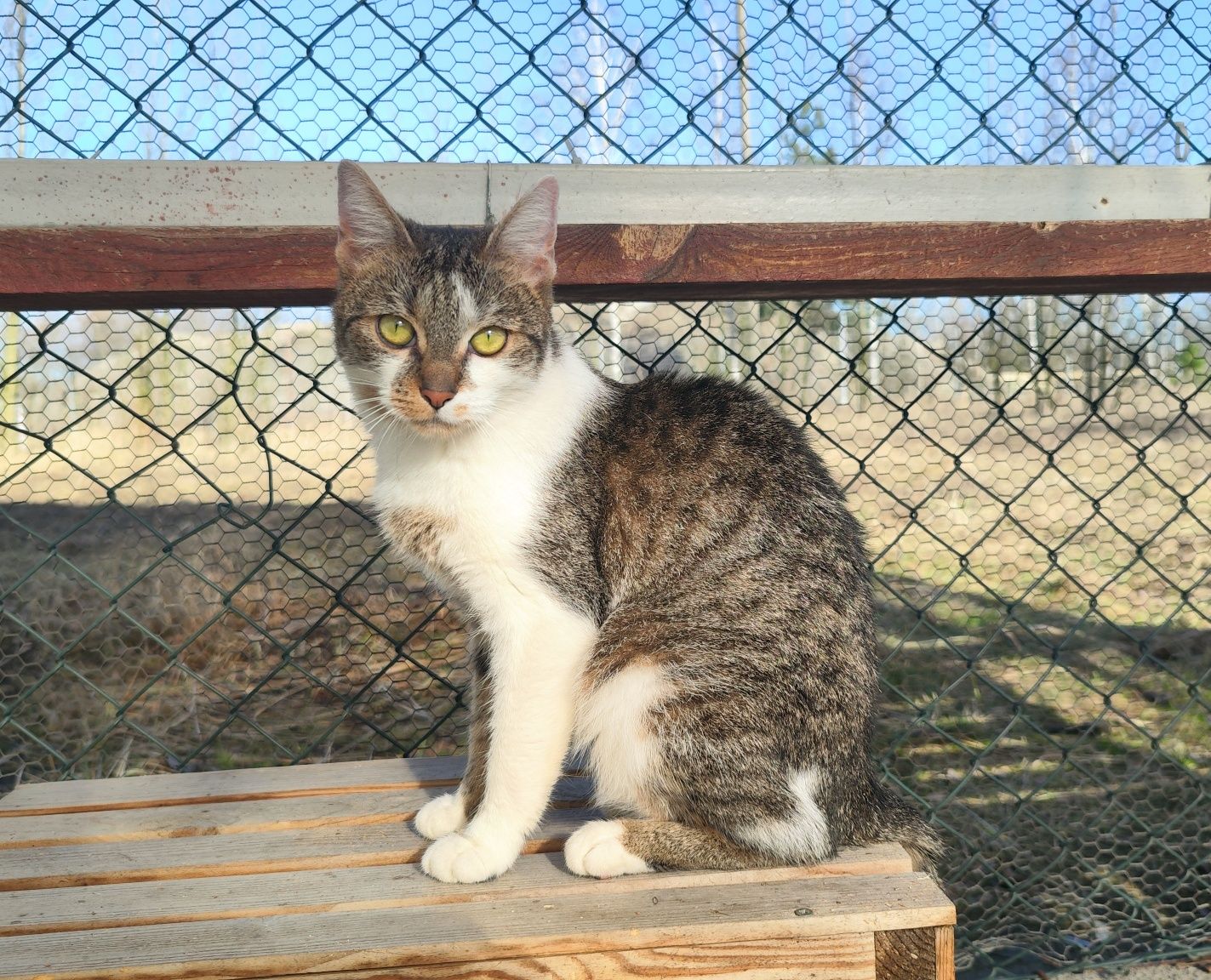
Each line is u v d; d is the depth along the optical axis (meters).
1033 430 1.76
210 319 0.86
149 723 0.98
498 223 0.69
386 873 0.62
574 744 0.67
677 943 0.55
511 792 0.63
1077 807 0.93
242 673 1.03
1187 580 1.36
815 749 0.65
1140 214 0.77
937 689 1.10
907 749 1.00
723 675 0.64
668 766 0.64
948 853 0.84
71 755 0.91
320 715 1.00
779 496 0.68
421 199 0.74
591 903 0.58
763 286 0.73
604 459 0.69
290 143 0.73
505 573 0.65
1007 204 0.76
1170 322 0.92
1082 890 0.86
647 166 0.74
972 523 1.53
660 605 0.66
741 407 0.72
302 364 0.93
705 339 1.00
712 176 0.74
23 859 0.62
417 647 1.03
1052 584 1.30
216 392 0.98
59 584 1.04
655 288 0.74
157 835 0.65
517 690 0.64
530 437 0.67
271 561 1.06
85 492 1.19
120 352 0.96
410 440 0.67
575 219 0.74
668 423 0.70
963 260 0.72
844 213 0.75
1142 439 1.65
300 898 0.59
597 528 0.67
